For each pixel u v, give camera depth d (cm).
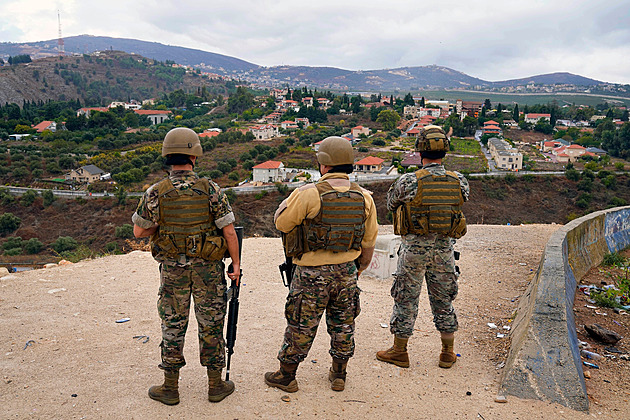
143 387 302
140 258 725
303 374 335
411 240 342
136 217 263
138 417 262
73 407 272
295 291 291
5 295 511
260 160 8738
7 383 303
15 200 6519
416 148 349
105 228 6003
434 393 306
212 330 279
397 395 302
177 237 259
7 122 13400
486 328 448
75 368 331
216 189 273
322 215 275
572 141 12988
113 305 490
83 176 7744
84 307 480
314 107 16100
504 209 6906
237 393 297
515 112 15562
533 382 298
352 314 301
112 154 9400
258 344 394
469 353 387
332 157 285
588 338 397
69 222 6144
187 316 279
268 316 472
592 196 7138
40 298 504
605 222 739
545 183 7438
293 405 283
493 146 9950
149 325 432
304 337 292
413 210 332
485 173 7769
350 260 291
